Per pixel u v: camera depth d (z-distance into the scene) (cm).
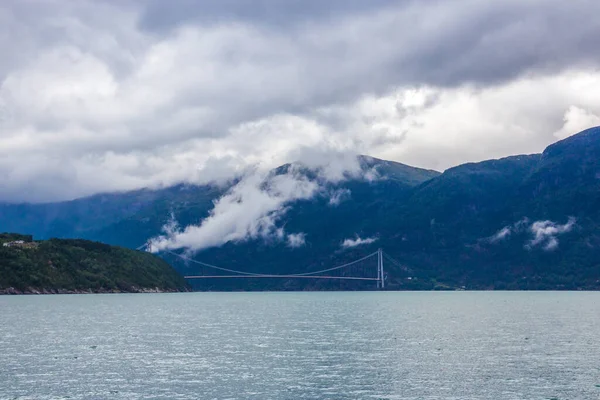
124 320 16350
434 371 7919
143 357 9069
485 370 7962
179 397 6569
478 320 16388
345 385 7106
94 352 9594
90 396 6588
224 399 6488
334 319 16938
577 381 7288
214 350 9850
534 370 7969
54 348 10075
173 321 16088
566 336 11881
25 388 6931
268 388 6969
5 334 12281
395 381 7319
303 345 10488
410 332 12775
